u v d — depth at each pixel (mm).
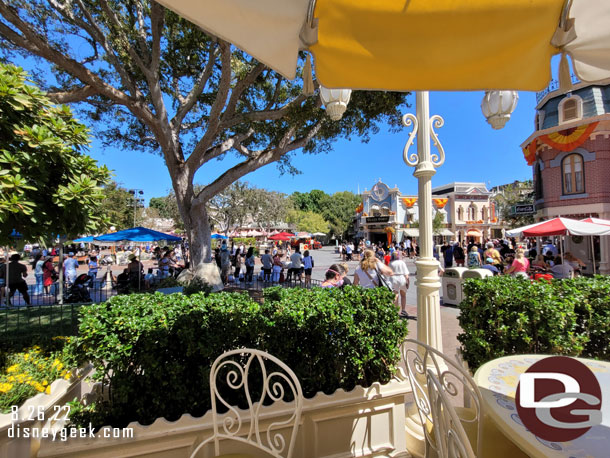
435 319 3014
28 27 6984
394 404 2668
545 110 16266
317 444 2453
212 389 1910
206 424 2230
